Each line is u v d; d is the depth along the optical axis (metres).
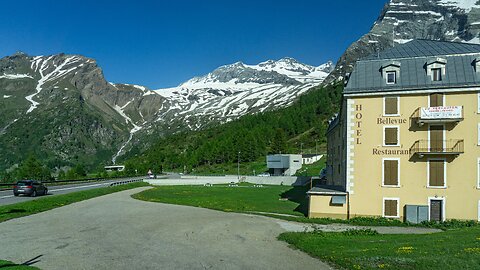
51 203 50.88
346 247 26.58
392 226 41.78
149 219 41.94
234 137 196.25
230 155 184.12
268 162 141.12
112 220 40.28
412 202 44.56
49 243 27.95
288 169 138.75
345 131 50.28
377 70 47.94
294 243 29.20
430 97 44.78
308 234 33.19
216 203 62.25
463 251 22.91
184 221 41.03
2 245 26.98
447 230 37.22
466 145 43.44
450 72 44.91
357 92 46.91
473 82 43.41
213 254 25.62
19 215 40.97
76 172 135.75
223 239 31.20
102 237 30.83
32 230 33.22
